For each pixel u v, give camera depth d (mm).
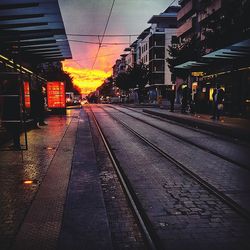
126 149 9203
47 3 7355
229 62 19578
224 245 3359
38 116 15633
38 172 6289
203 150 8992
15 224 3816
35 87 15312
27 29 9875
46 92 25156
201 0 36844
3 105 8750
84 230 3627
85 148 9055
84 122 18047
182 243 3404
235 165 7090
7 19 8492
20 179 5781
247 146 9641
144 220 4020
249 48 14359
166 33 62844
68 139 10836
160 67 63188
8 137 10500
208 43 21094
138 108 38062
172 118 19547
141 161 7566
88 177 5934
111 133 12938
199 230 3727
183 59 32156
